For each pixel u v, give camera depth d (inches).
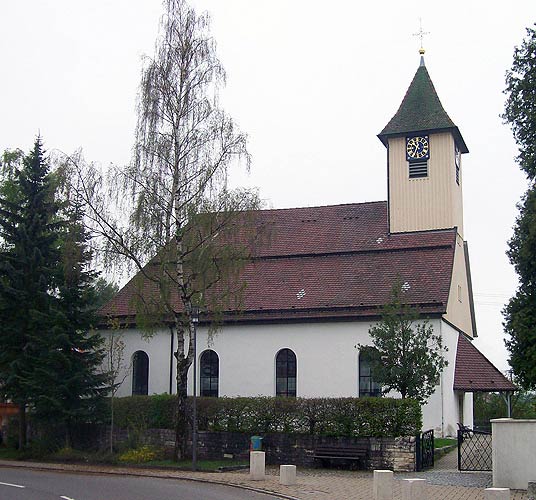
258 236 1124.5
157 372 1486.2
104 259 1106.1
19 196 1552.7
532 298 980.6
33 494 732.7
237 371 1423.5
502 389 1355.8
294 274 1507.1
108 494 736.3
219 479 901.8
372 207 1649.9
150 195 1098.1
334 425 1066.1
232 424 1149.1
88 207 1115.9
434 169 1535.4
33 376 1215.6
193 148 1125.7
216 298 1135.6
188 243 1087.6
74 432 1289.4
